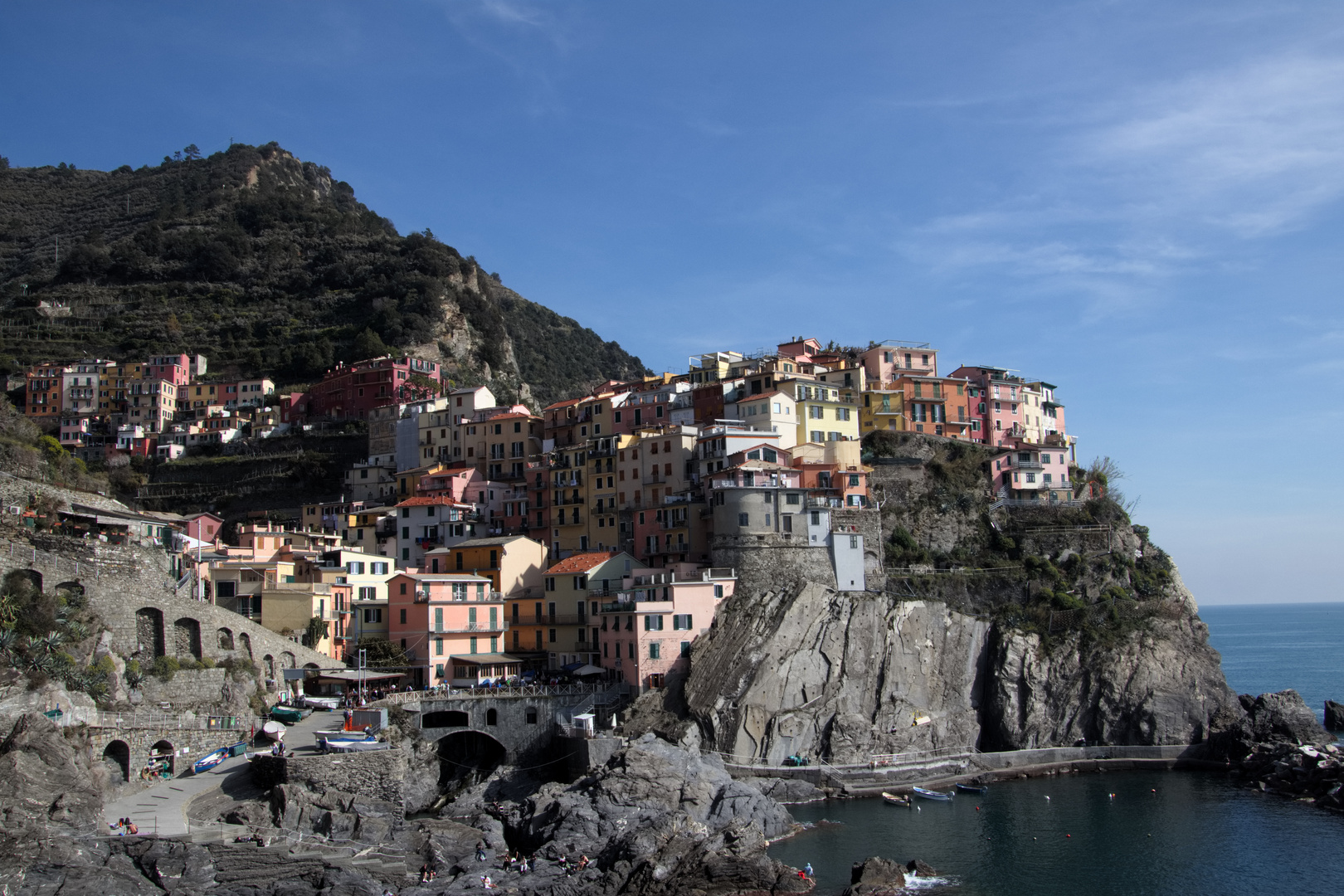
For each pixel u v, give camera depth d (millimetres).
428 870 84562
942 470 156750
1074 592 148625
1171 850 100688
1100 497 165500
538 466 163625
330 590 129625
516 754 113500
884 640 131875
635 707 118500
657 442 149625
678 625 123562
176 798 84625
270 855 78000
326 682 115938
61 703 82125
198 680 98000
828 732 124250
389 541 160875
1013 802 117812
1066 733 138750
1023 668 138375
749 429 150125
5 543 88875
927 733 131000
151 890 73250
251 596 122375
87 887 70938
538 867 87062
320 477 198125
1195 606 156125
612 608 126438
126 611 96000
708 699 119500
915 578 142125
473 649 129125
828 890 88062
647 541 144375
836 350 196750
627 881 86438
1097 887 90562
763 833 101750
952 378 175125
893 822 108812
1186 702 140625
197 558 120688
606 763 102500
